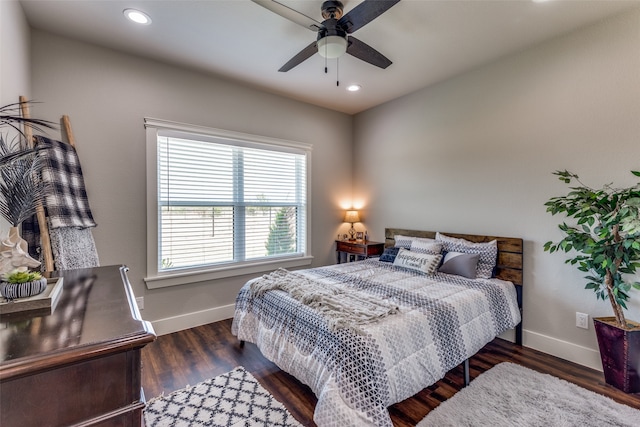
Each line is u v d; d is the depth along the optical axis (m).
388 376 1.50
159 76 2.82
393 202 3.87
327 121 4.15
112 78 2.59
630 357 1.91
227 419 1.72
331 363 1.54
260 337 2.21
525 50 2.61
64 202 2.09
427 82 3.30
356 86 3.40
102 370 0.72
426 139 3.46
